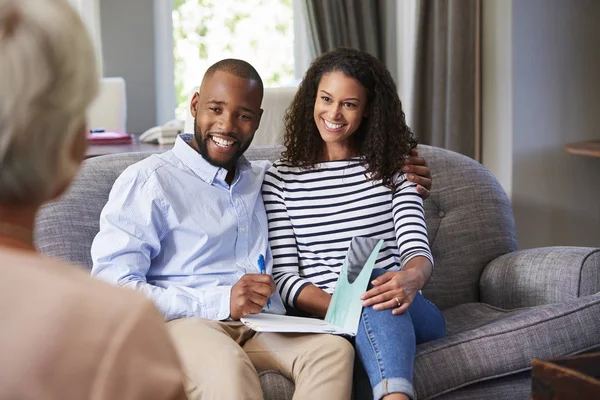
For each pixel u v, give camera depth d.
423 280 2.35
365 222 2.55
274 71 6.25
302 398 2.11
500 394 2.35
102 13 5.90
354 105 2.54
